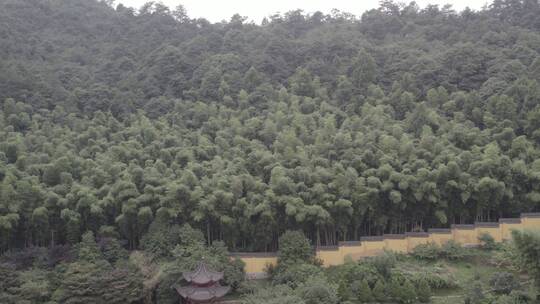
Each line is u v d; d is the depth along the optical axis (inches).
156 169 2731.3
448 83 3535.9
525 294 2063.2
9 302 2108.8
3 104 3312.0
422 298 2158.0
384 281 2231.8
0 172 2608.3
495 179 2596.0
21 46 4119.1
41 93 3523.6
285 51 4153.5
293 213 2458.2
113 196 2561.5
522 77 3248.0
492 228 2613.2
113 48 4350.4
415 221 2731.3
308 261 2421.3
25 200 2486.5
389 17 4940.9
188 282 2177.7
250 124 3216.0
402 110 3376.0
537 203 2701.8
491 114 3095.5
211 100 3654.0
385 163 2701.8
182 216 2544.3
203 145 3024.1
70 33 4749.0
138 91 3742.6
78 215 2500.0
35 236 2559.1
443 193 2632.9
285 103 3454.7
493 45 3941.9
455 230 2628.0
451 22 4650.6
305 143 3043.8
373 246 2554.1
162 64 3983.8
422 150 2802.7
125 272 2199.8
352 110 3385.8
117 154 2888.8
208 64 3934.5
